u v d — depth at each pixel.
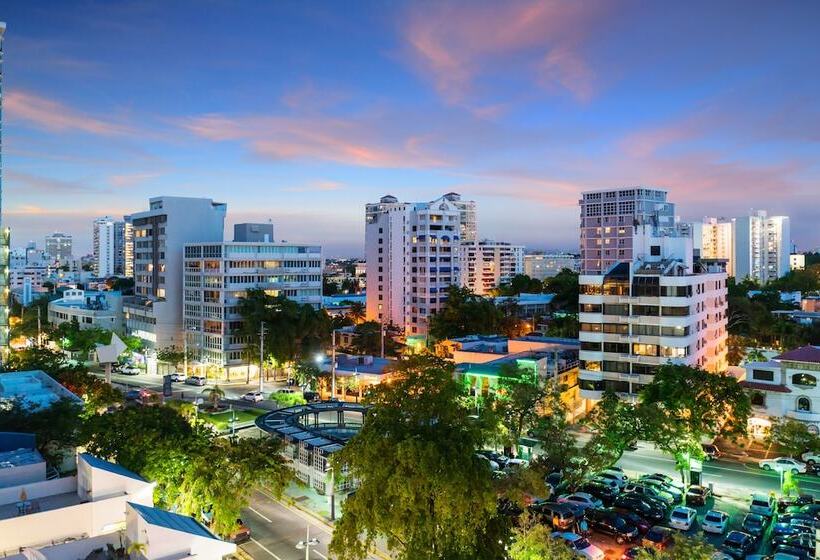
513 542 46.34
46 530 40.47
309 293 162.88
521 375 90.00
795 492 68.06
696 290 105.75
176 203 166.12
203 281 153.62
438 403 48.62
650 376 102.06
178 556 36.06
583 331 107.75
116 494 43.62
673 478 76.50
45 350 112.38
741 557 54.56
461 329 165.75
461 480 42.41
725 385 80.56
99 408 92.56
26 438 58.19
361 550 44.50
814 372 88.06
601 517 60.78
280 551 56.41
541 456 71.94
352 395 117.19
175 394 125.56
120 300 186.75
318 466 70.75
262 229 174.12
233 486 54.12
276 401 117.38
